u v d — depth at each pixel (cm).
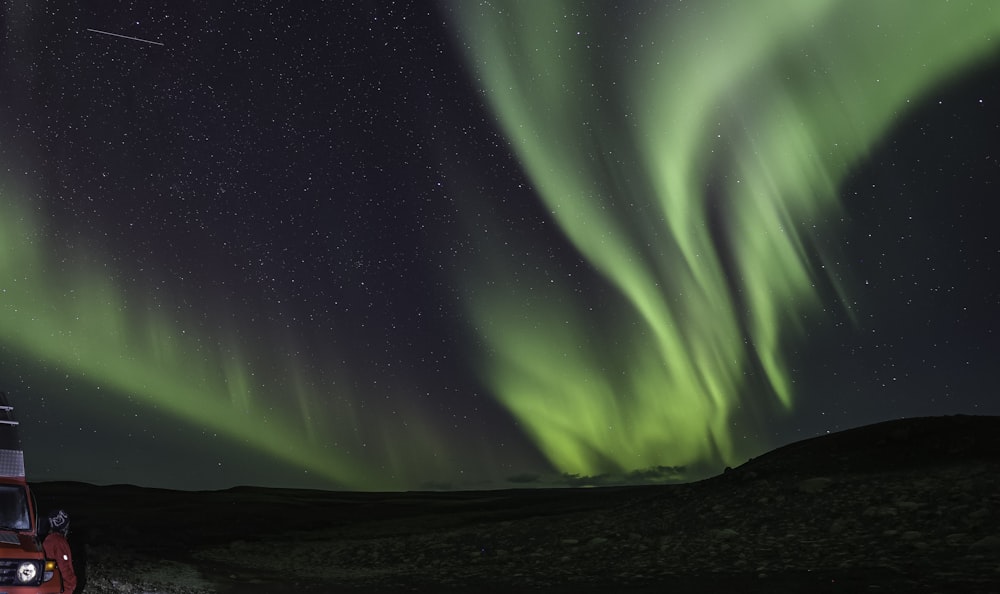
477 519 4103
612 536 2402
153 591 1730
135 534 3197
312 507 5212
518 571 2073
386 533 3581
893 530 1891
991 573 1421
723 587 1556
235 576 2122
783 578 1583
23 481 1375
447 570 2216
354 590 1856
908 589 1352
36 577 1260
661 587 1630
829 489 2356
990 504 1922
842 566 1636
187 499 5725
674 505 2672
